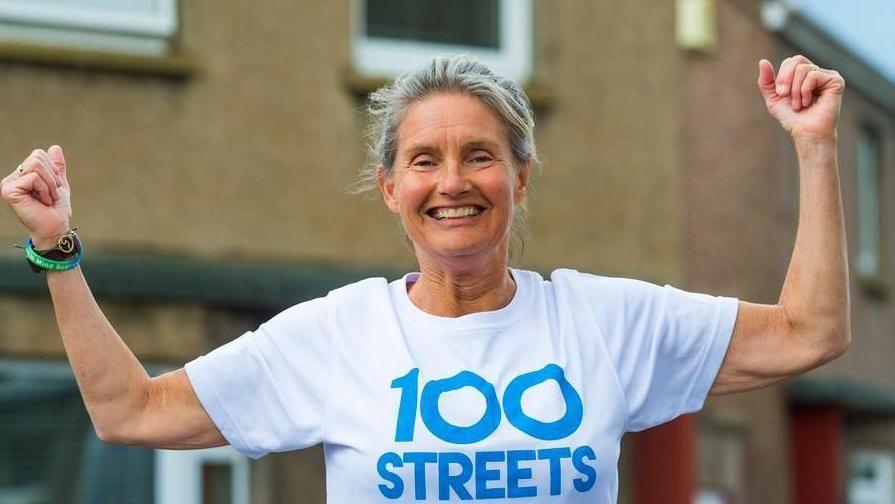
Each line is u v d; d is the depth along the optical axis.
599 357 3.56
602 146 11.74
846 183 18.30
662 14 11.97
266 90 10.59
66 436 9.73
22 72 9.94
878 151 19.14
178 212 10.32
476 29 11.44
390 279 10.91
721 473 14.36
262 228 10.55
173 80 10.34
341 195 10.78
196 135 10.39
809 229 3.65
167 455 9.88
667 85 11.96
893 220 19.25
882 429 19.16
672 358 3.64
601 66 11.76
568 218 11.59
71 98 10.05
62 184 3.63
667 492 12.34
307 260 10.67
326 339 3.59
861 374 18.19
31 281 9.59
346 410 3.52
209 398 3.60
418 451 3.43
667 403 3.65
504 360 3.52
